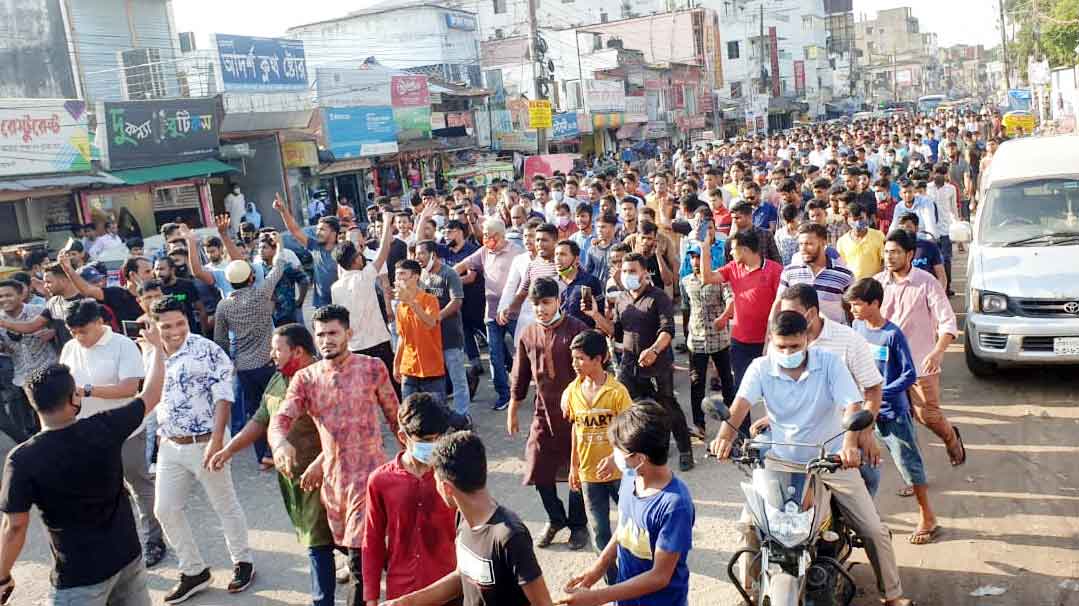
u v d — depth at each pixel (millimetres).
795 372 4934
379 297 11039
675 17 62438
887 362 5875
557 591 5809
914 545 6148
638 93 50594
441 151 32656
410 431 4066
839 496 5000
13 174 17875
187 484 6152
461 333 8969
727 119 67188
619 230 11164
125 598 4754
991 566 5762
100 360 6430
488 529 3473
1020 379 9539
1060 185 10062
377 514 4203
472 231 13406
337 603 5891
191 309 9883
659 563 3818
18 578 6785
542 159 24234
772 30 77812
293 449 4957
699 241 8000
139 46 28172
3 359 8977
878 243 9305
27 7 25656
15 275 9906
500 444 8883
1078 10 40125
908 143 27828
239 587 6234
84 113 19375
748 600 5031
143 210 21516
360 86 28156
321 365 5219
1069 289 8805
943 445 7977
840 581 4797
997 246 9727
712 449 4906
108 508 4578
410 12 40469
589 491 5445
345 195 28906
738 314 7645
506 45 49625
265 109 24594
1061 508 6500
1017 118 35625
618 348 7465
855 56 115688
